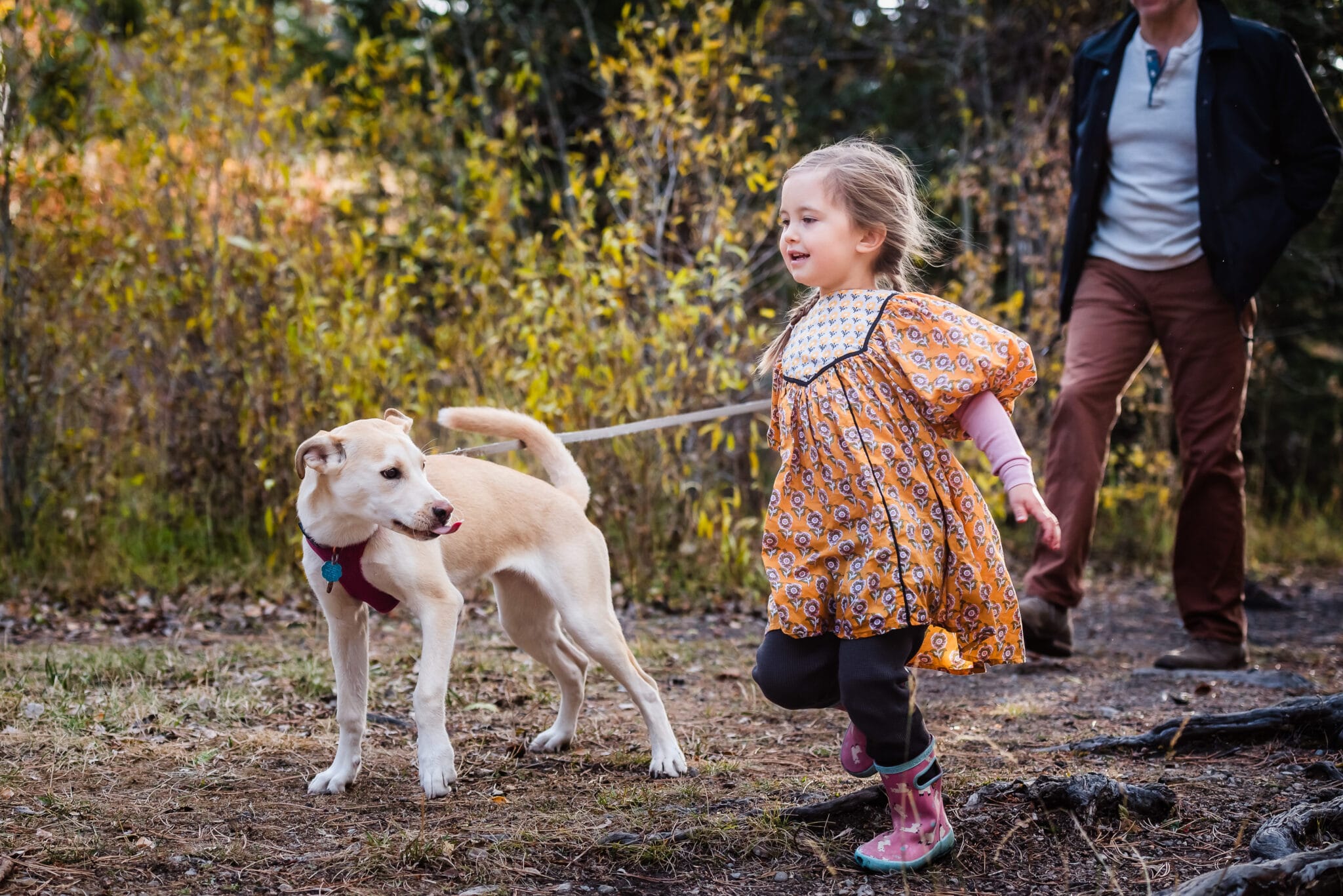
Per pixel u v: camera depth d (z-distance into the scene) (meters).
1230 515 4.67
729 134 7.74
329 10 11.08
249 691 4.16
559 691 4.18
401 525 2.99
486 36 10.12
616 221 9.16
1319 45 8.18
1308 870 2.16
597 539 3.50
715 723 3.93
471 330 6.75
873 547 2.39
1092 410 4.74
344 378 6.43
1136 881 2.42
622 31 7.29
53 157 6.44
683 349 6.46
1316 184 4.46
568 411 6.38
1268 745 3.36
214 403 6.55
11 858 2.50
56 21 6.46
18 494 6.29
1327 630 6.10
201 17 7.49
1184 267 4.58
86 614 5.59
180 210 6.85
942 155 10.09
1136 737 3.43
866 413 2.44
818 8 10.37
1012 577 7.57
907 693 2.39
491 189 7.07
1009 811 2.75
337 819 2.86
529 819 2.84
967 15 9.55
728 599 6.34
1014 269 9.12
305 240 6.86
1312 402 10.03
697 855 2.60
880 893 2.40
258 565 6.29
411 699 4.17
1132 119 4.62
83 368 6.56
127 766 3.25
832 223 2.60
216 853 2.59
